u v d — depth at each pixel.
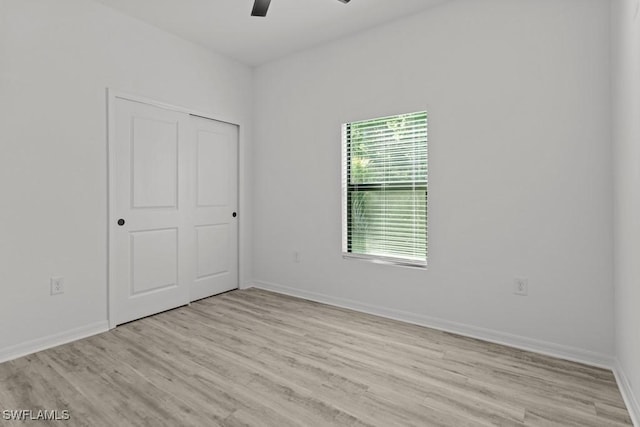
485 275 2.55
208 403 1.74
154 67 3.06
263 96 3.93
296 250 3.67
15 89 2.27
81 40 2.59
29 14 2.33
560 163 2.26
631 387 1.71
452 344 2.47
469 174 2.60
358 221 3.26
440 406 1.72
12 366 2.12
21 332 2.30
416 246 2.92
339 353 2.32
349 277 3.28
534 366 2.14
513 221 2.43
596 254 2.15
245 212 3.99
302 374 2.03
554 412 1.67
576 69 2.19
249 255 4.06
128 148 2.90
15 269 2.28
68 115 2.53
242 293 3.80
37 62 2.37
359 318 3.01
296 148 3.64
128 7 2.76
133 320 2.94
